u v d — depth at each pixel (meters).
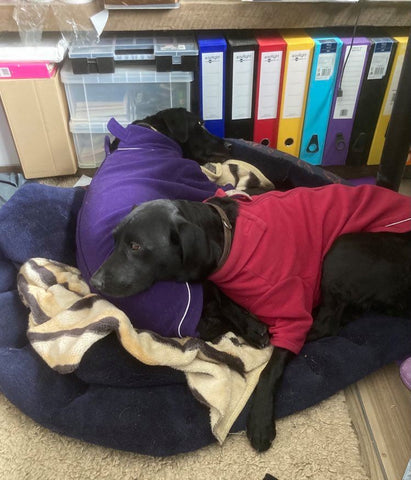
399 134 1.62
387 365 1.41
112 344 1.25
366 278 1.37
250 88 1.98
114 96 2.05
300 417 1.28
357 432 1.27
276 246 1.32
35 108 1.95
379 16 1.84
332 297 1.40
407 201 1.51
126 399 1.23
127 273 1.20
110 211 1.35
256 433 1.20
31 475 1.17
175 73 1.94
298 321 1.30
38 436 1.25
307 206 1.42
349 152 2.16
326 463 1.19
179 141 1.89
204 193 1.64
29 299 1.35
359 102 2.01
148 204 1.25
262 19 1.84
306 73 1.93
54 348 1.19
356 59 1.89
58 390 1.25
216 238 1.28
